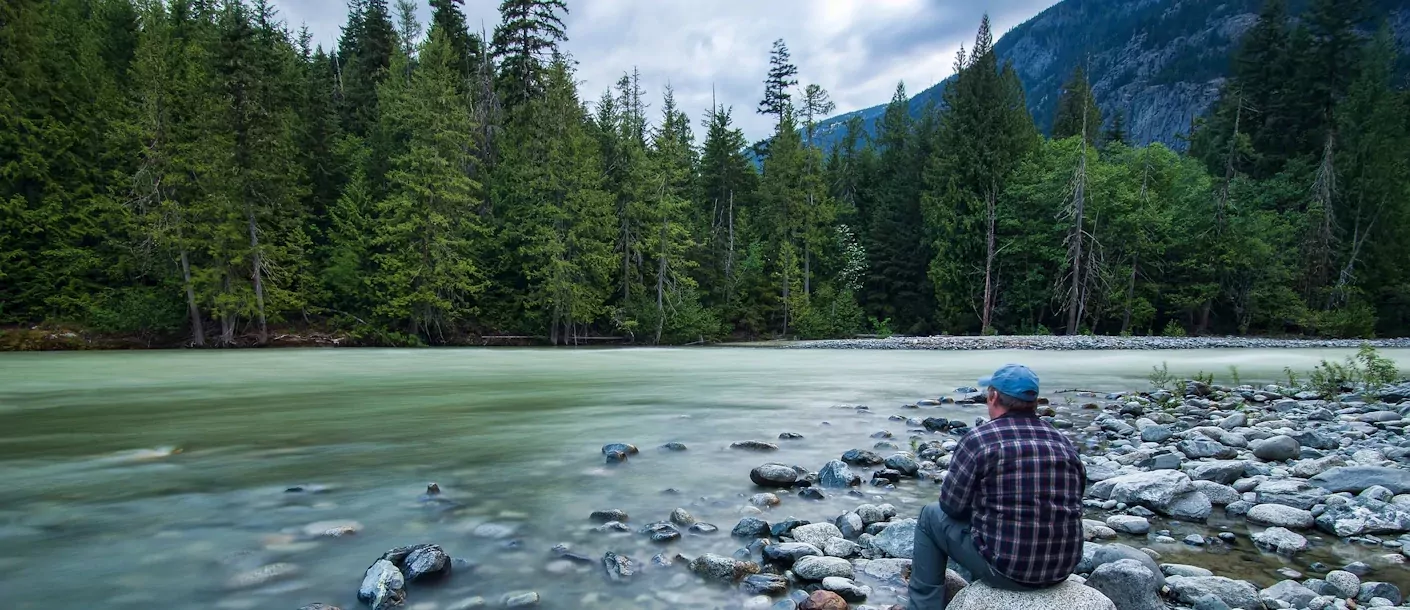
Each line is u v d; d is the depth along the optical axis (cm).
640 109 5778
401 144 4144
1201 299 4206
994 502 266
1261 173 4956
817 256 5012
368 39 5125
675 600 335
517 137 4334
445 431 859
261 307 3338
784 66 6375
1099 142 6350
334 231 3878
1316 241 4300
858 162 6056
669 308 4194
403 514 484
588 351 3212
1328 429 856
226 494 540
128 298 3222
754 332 4738
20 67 3241
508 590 345
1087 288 4112
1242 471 610
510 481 587
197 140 3369
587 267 4006
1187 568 380
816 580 364
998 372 289
